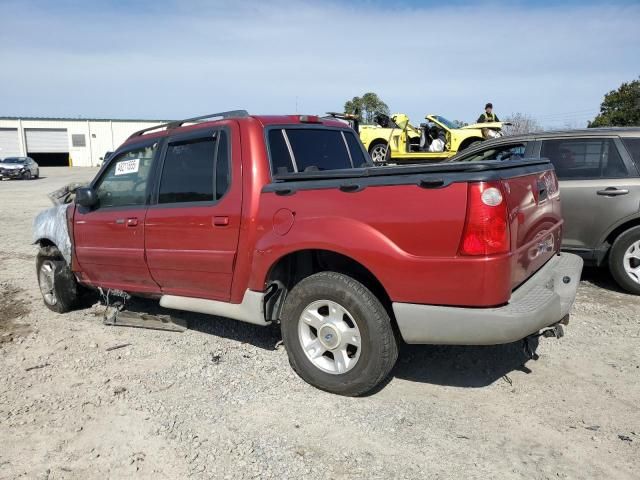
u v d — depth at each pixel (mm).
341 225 3469
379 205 3354
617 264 5805
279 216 3756
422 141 15688
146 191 4652
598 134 5977
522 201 3391
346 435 3209
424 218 3195
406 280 3264
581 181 5930
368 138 16312
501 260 3084
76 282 5570
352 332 3568
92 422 3438
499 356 4281
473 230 3064
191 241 4250
